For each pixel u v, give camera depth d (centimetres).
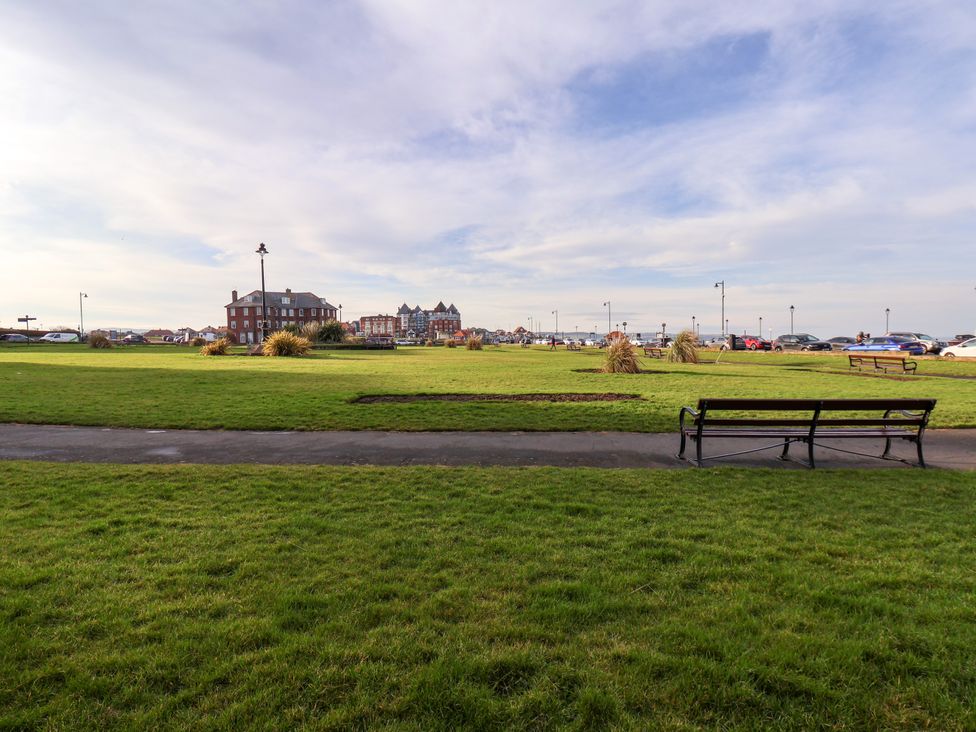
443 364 3103
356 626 324
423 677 275
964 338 4772
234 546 443
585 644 307
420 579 385
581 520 511
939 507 559
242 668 283
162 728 241
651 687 271
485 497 581
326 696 263
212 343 4041
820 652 300
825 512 541
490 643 308
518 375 2273
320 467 717
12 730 240
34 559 414
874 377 2233
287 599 353
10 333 7181
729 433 762
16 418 1098
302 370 2473
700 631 319
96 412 1178
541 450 858
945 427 1066
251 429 1024
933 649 302
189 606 344
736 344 5741
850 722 250
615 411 1235
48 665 283
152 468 703
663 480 660
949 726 247
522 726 246
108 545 443
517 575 390
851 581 385
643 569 403
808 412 1326
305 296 13675
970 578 389
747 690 269
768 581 385
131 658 289
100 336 5228
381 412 1204
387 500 571
